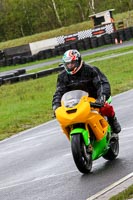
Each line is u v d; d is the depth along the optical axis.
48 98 43.81
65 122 15.33
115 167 16.20
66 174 16.59
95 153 15.97
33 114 36.19
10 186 16.67
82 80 16.16
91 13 147.62
